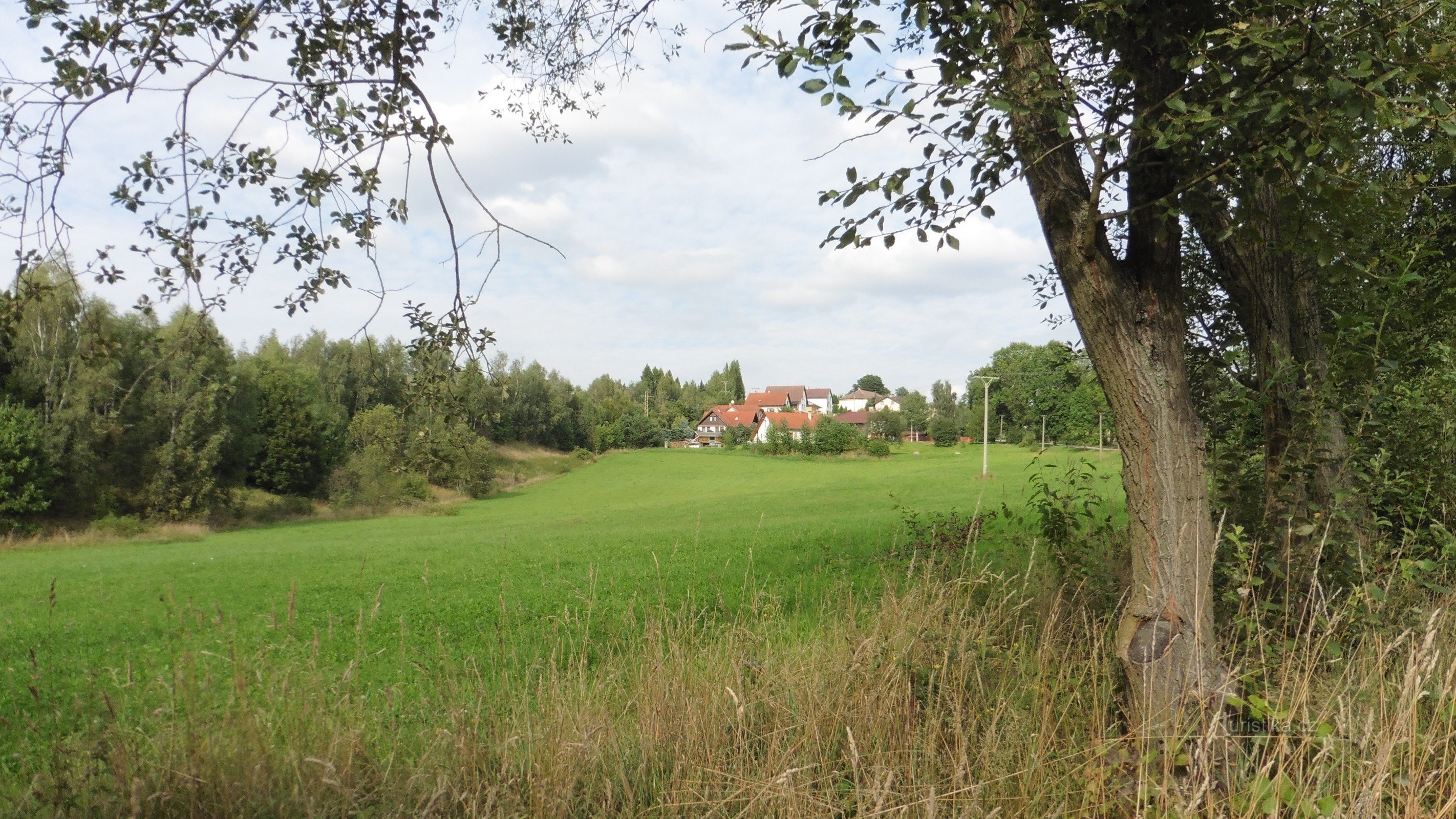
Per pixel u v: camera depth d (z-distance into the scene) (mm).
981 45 3373
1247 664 3535
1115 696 3809
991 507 25000
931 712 3633
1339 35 3020
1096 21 3396
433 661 5543
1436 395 5992
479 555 19672
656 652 4441
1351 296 6387
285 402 52781
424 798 3211
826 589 7934
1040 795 3096
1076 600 4809
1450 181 5820
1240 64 3170
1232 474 5008
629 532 24953
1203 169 3395
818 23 3301
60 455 36625
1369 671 3400
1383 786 2834
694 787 3492
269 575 17328
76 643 9617
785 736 3766
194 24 3775
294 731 3455
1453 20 4043
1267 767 2871
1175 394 3650
